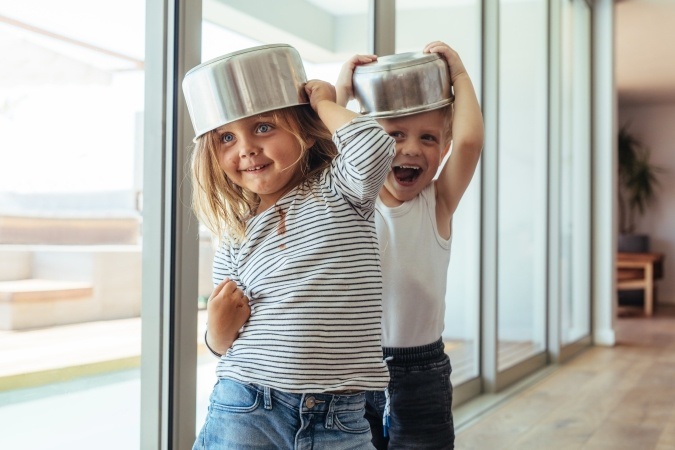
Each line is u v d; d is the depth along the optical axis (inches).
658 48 245.8
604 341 205.6
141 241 60.3
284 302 41.1
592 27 209.8
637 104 346.3
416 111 50.8
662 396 133.8
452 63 53.0
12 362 53.4
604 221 208.1
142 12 60.1
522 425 111.7
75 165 57.5
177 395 60.7
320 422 40.7
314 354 40.4
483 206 130.8
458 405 121.4
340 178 42.6
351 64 52.9
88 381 58.6
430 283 52.1
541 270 164.1
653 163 344.5
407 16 104.0
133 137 60.0
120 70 59.9
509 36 140.9
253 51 41.2
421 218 52.5
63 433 57.1
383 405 52.1
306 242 42.0
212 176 44.8
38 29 55.4
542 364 164.1
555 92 169.0
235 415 41.1
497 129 129.6
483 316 131.4
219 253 46.1
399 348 51.6
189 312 61.5
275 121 42.3
